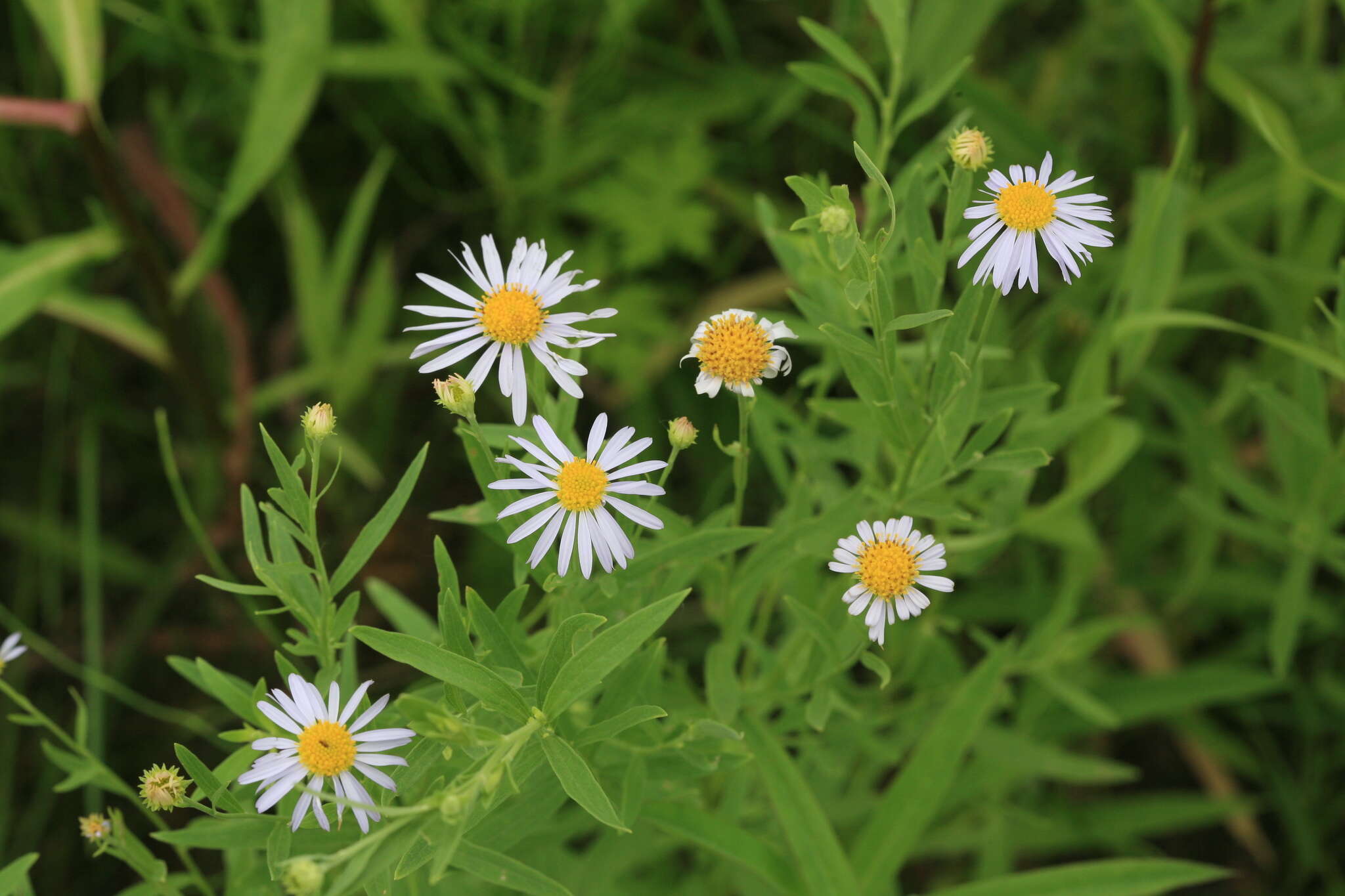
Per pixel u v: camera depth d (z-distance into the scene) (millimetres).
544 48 794
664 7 813
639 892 626
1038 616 693
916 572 502
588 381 774
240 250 838
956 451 536
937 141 547
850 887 539
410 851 490
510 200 799
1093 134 763
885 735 634
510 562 739
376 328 738
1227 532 733
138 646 734
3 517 757
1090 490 597
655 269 812
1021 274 498
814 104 778
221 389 815
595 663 485
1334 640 722
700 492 762
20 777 720
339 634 514
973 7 660
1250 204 685
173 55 794
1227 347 769
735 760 534
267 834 495
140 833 688
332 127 818
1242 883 746
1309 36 739
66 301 681
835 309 562
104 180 655
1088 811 694
